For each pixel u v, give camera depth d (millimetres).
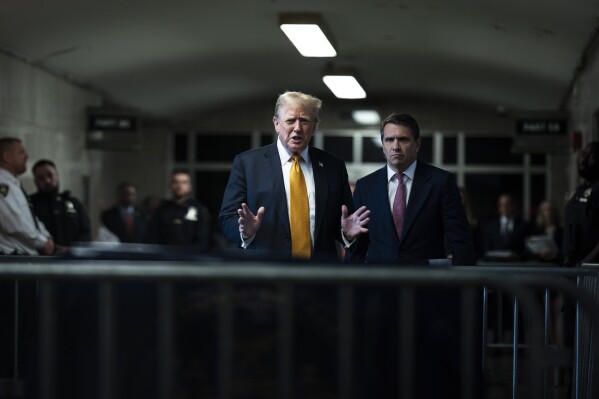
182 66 17125
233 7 13664
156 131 21938
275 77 19109
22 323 5566
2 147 8992
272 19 14398
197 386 3336
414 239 6035
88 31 13781
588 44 12602
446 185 6098
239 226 5301
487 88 18828
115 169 19719
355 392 3355
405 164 6113
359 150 22109
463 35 14656
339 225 5715
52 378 3502
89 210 17562
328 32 14734
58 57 14602
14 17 12539
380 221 6094
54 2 12312
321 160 5715
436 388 3516
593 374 4840
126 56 15602
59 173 15578
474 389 3395
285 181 5609
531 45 14094
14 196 8875
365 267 3283
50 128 15133
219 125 22125
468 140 22047
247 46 16281
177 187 13281
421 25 14508
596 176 8109
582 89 14375
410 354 3199
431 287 3535
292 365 3354
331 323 3369
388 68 18281
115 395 3422
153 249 3822
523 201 22000
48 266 3174
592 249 8039
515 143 16594
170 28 14484
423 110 21938
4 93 13273
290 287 3166
